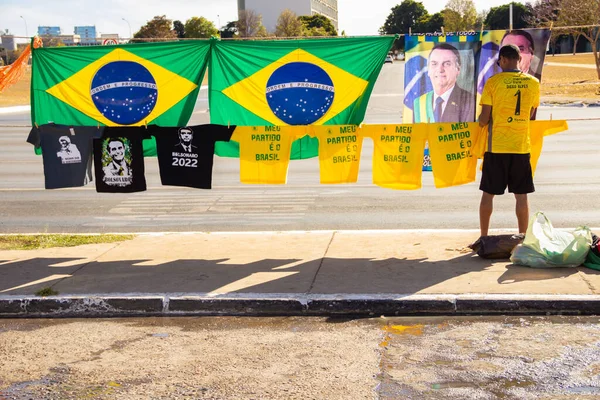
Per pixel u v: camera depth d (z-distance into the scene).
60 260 7.47
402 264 6.96
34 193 12.91
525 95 6.83
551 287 6.07
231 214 10.61
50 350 5.26
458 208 10.59
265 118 8.11
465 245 7.65
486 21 116.12
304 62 7.97
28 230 9.72
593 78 46.00
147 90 8.05
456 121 8.37
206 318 5.93
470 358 4.90
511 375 4.59
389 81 59.50
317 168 15.65
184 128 7.71
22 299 6.12
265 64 7.98
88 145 7.84
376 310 5.89
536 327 5.48
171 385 4.56
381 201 11.37
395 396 4.31
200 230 9.52
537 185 12.30
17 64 8.51
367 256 7.32
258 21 129.38
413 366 4.78
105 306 6.08
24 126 28.31
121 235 8.71
